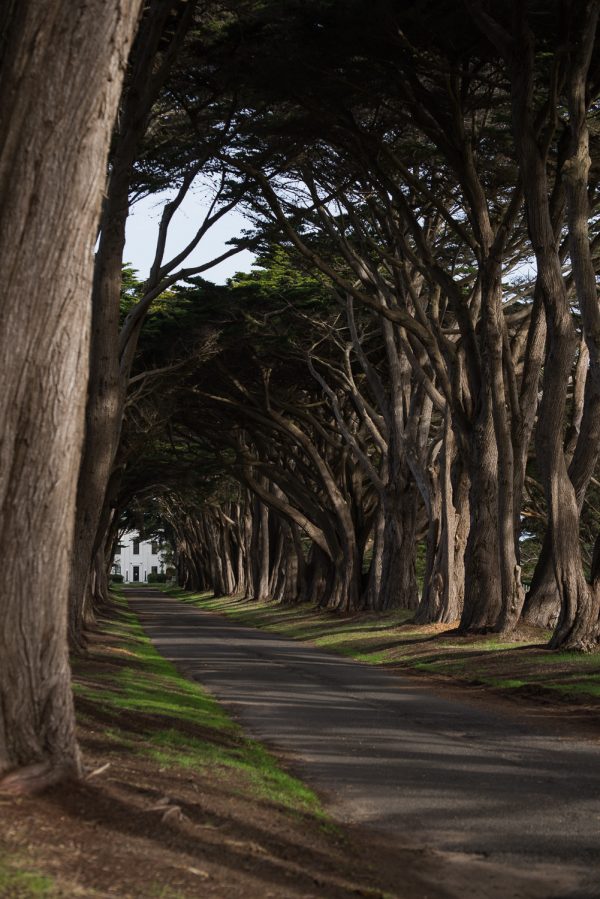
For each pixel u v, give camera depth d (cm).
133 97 2116
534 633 2933
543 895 656
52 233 683
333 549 5325
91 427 2280
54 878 505
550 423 2406
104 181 705
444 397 3338
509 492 2892
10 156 684
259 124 2511
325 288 3775
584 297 2106
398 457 4341
